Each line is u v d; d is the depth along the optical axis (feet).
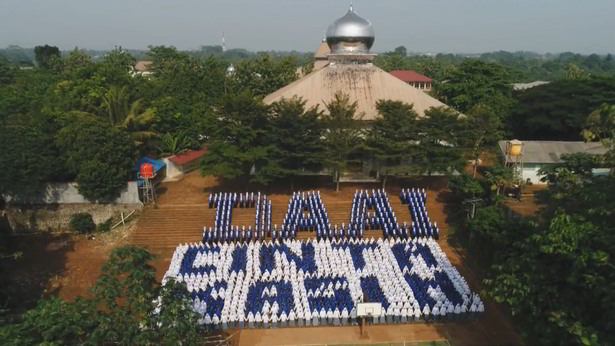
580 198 51.90
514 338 79.66
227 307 85.10
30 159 120.06
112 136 125.29
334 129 126.93
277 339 80.43
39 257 113.60
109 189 123.54
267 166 126.11
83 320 48.60
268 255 106.42
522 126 181.47
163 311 52.31
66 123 139.44
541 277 49.24
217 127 129.80
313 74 168.96
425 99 157.79
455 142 129.39
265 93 232.12
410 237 117.50
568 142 149.69
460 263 106.83
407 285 92.22
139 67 438.40
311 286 93.66
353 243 110.32
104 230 123.85
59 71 296.71
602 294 43.96
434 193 138.41
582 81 174.91
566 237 45.85
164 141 166.61
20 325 48.96
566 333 45.98
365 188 142.00
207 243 112.16
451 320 85.46
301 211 123.95
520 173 136.26
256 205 129.39
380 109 130.72
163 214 126.31
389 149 126.11
